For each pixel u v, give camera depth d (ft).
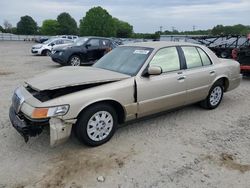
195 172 11.22
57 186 10.26
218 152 12.90
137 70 14.42
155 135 14.67
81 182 10.50
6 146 13.20
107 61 16.56
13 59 57.41
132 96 13.79
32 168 11.39
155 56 15.16
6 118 16.85
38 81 13.11
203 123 16.56
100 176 10.85
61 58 41.16
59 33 319.06
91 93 12.48
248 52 30.32
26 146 13.23
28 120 11.98
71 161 11.93
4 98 21.67
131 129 15.40
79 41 44.47
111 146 13.33
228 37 45.21
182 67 16.37
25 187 10.19
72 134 14.39
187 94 16.55
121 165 11.67
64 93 12.32
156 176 10.92
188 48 17.24
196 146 13.48
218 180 10.71
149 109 14.76
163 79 15.01
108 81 13.33
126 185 10.34
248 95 23.79
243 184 10.48
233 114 18.34
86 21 256.93
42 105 11.53
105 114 13.17
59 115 11.66
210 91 18.45
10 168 11.37
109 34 259.80
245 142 14.03
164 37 55.88
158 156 12.45
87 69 15.11
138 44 16.90
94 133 12.99
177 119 17.13
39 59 58.18
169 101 15.60
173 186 10.30
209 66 18.11
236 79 20.25
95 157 12.28
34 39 200.44
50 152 12.69
